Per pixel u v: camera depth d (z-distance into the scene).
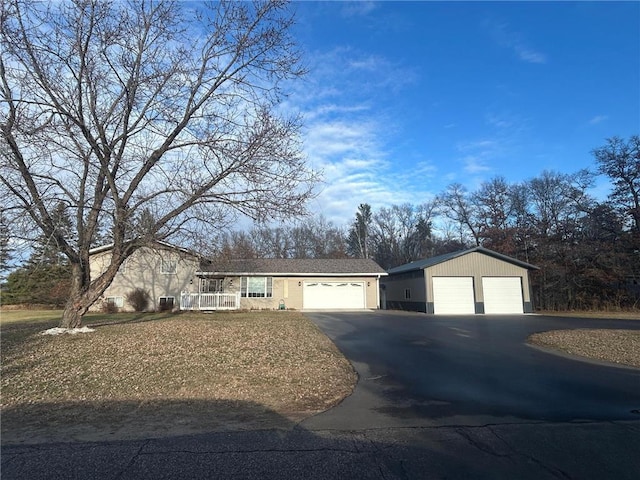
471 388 7.30
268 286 28.73
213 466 3.97
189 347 10.27
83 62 11.10
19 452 4.36
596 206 32.56
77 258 12.56
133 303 25.97
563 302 32.25
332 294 29.19
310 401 6.46
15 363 8.52
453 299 26.09
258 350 10.16
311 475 3.78
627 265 29.67
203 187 11.62
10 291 34.00
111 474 3.80
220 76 11.93
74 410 5.95
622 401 6.43
